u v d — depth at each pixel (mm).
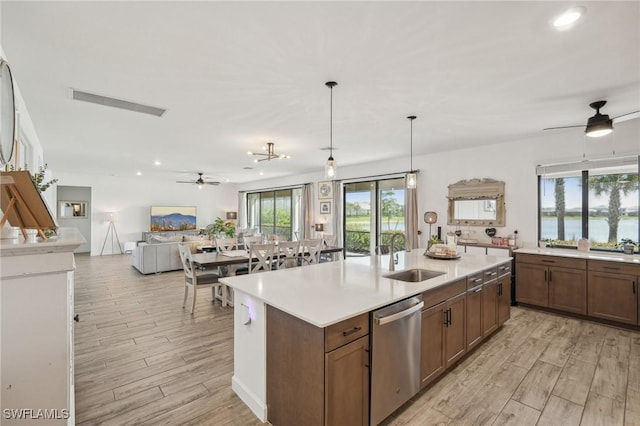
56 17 1759
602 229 4230
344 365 1710
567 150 4363
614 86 2758
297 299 1976
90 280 5957
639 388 2393
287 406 1863
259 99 3045
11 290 1279
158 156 6039
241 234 9586
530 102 3160
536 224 4656
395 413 2096
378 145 5148
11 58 2221
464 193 5371
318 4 1664
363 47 2109
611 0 1635
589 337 3379
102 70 2424
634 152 3850
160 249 6598
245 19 1795
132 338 3285
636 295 3527
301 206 8766
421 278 2965
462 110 3395
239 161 6641
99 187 9359
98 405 2156
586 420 2035
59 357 1377
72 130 4105
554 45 2088
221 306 4398
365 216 7312
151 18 1776
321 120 3730
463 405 2186
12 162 2576
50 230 1828
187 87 2746
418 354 2193
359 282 2422
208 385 2418
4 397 1283
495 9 1713
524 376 2566
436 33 1947
